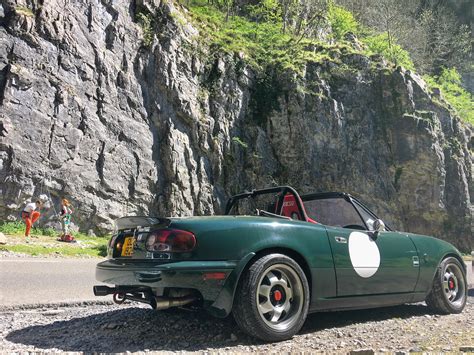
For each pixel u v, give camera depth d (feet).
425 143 92.48
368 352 10.13
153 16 84.74
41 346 11.00
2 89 62.23
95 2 75.82
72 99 68.80
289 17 125.39
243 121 89.86
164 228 11.54
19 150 61.87
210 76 88.84
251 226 11.90
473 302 20.12
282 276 11.99
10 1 65.82
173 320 13.55
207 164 83.05
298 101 90.74
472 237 93.76
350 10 161.58
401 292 14.93
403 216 91.66
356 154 91.09
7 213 60.29
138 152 75.05
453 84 154.51
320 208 15.79
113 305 18.10
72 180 66.59
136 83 77.92
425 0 190.49
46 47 67.51
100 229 68.49
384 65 99.71
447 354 10.35
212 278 10.96
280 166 89.15
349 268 13.33
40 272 28.76
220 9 120.98
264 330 11.14
